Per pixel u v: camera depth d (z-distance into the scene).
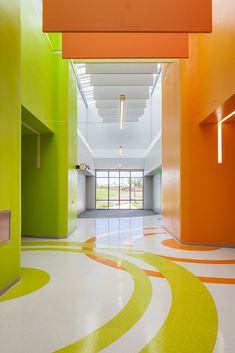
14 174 4.38
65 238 8.64
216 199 7.39
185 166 7.61
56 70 8.78
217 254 6.48
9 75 4.17
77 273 5.00
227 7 5.20
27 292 4.06
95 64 9.31
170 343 2.71
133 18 4.91
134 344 2.70
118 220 14.11
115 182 24.34
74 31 4.91
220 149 7.32
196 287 4.29
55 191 8.68
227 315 3.34
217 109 6.02
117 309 3.49
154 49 6.87
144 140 22.66
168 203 9.66
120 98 11.50
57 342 2.73
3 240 3.96
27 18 6.12
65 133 8.81
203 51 6.86
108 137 22.67
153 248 7.16
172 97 8.88
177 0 4.92
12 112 4.30
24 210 8.77
